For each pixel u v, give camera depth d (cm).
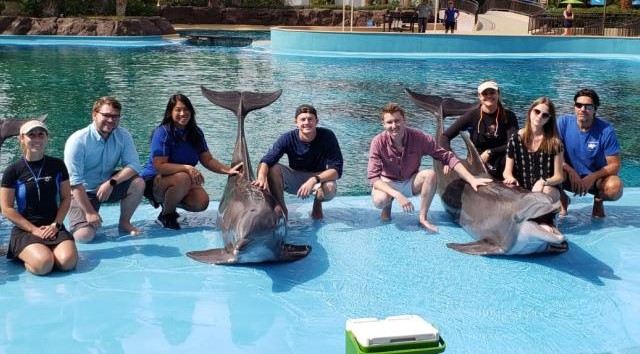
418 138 666
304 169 674
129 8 3538
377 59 2291
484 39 2478
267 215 530
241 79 1781
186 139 652
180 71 1938
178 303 498
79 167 596
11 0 3234
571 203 764
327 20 4116
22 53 2394
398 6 4041
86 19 3020
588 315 491
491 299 515
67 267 547
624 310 499
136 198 632
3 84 1664
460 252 607
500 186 619
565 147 701
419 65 2148
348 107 1402
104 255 589
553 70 2081
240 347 439
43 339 445
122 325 465
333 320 478
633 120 1344
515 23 3416
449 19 2939
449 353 436
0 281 530
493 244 607
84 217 619
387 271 564
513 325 475
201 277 544
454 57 2383
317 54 2411
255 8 4172
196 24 4131
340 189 902
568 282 547
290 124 1237
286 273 556
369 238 642
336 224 684
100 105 593
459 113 747
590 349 444
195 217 700
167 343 443
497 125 691
